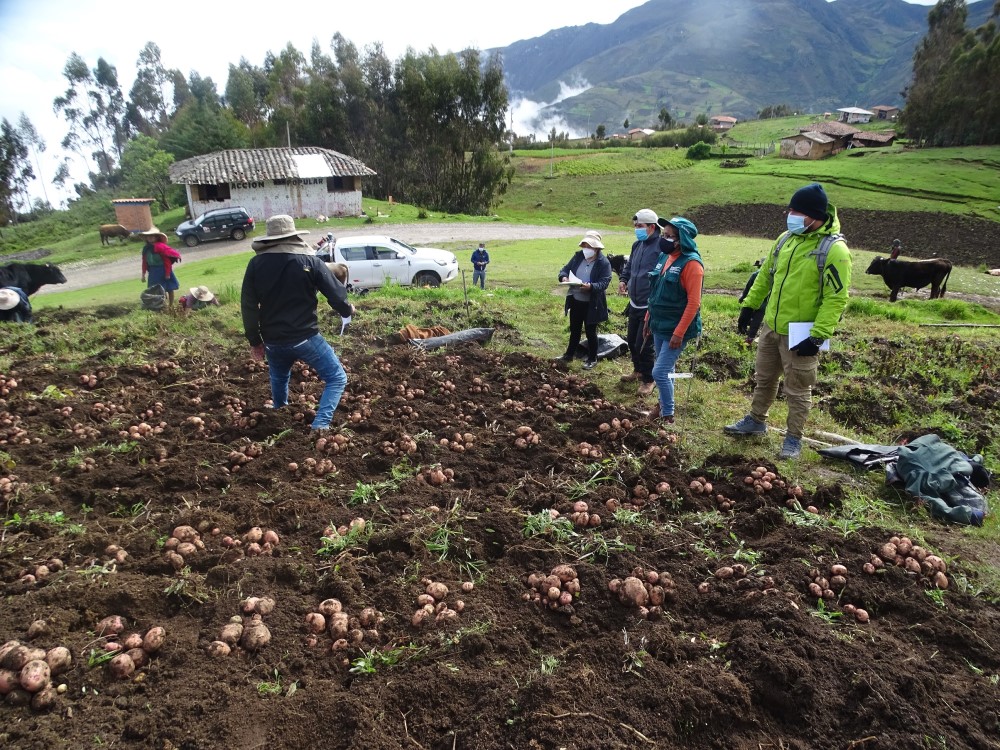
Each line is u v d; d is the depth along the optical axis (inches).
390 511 166.6
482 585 139.3
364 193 2214.6
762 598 132.2
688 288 222.8
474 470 194.9
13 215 2972.4
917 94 3221.0
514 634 124.2
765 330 219.3
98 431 218.4
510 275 818.8
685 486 182.4
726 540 157.5
